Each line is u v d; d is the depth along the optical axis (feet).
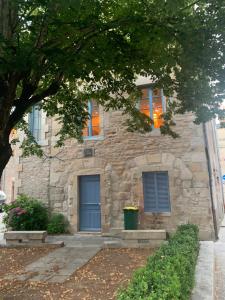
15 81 16.81
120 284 17.17
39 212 37.35
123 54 19.63
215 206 34.45
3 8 15.35
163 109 34.47
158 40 18.28
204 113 20.59
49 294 16.11
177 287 10.57
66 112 27.50
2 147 16.31
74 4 13.11
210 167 33.37
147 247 27.14
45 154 39.06
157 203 33.35
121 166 35.29
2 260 24.66
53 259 24.30
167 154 33.24
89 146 37.22
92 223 36.47
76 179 37.29
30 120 41.06
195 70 19.22
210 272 18.57
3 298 15.67
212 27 16.35
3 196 69.41
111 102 27.09
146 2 17.61
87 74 18.26
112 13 19.57
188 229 24.67
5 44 14.39
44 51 15.39
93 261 23.16
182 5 15.93
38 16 15.17
